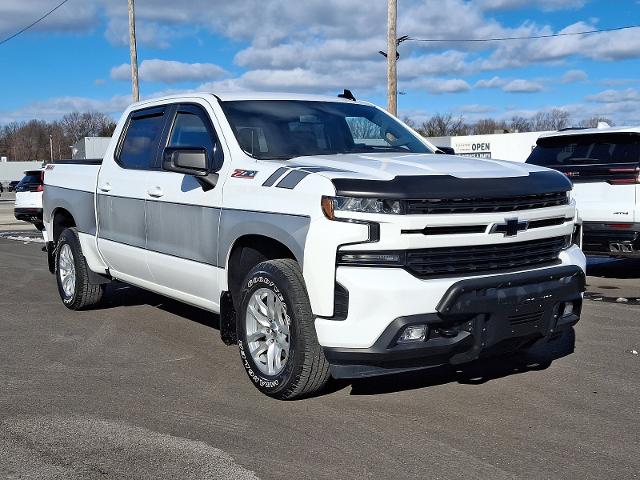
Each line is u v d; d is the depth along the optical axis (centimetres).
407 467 363
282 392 450
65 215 770
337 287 409
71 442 398
